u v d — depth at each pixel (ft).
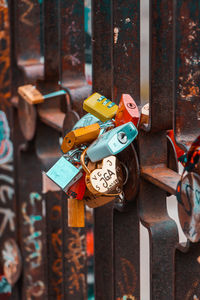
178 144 3.23
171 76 3.51
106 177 3.26
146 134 3.67
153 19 3.41
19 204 6.42
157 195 3.78
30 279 6.45
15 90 6.19
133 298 4.31
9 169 6.78
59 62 4.74
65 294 5.04
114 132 3.11
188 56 3.22
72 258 5.03
